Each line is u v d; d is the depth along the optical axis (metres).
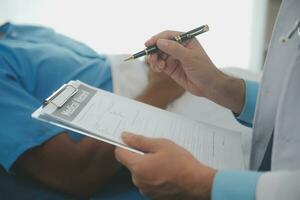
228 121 1.18
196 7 1.62
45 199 0.90
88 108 0.66
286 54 0.62
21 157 0.88
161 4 1.61
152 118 0.72
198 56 0.83
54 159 0.90
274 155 0.55
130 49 1.70
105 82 1.25
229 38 1.69
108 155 0.96
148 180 0.52
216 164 0.63
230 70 1.41
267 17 1.63
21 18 1.60
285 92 0.55
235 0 1.60
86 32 1.67
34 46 1.21
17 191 0.91
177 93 1.23
